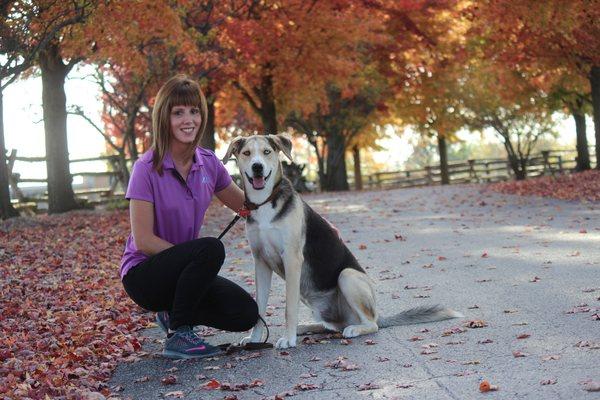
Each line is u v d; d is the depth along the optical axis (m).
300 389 4.34
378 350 5.13
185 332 5.21
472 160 43.66
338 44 24.28
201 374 4.84
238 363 5.05
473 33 24.36
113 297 7.92
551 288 7.07
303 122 35.31
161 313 5.66
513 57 23.86
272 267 5.61
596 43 21.59
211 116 25.33
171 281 5.12
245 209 5.41
